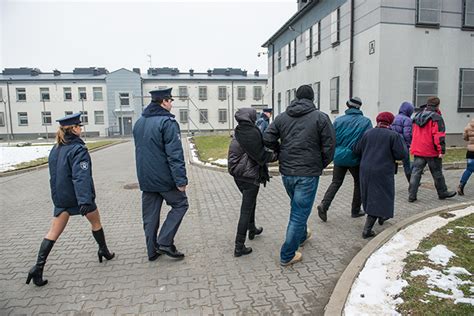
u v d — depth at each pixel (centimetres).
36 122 5000
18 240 526
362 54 1498
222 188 869
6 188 983
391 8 1364
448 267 369
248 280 374
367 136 484
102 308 325
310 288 355
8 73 5275
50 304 334
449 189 746
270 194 771
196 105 5203
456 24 1423
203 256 442
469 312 285
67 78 5034
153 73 5456
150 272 400
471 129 672
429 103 646
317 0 1914
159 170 413
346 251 445
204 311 316
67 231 555
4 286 373
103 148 2553
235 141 434
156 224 435
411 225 512
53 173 382
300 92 407
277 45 2791
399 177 899
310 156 391
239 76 5516
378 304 306
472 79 1459
